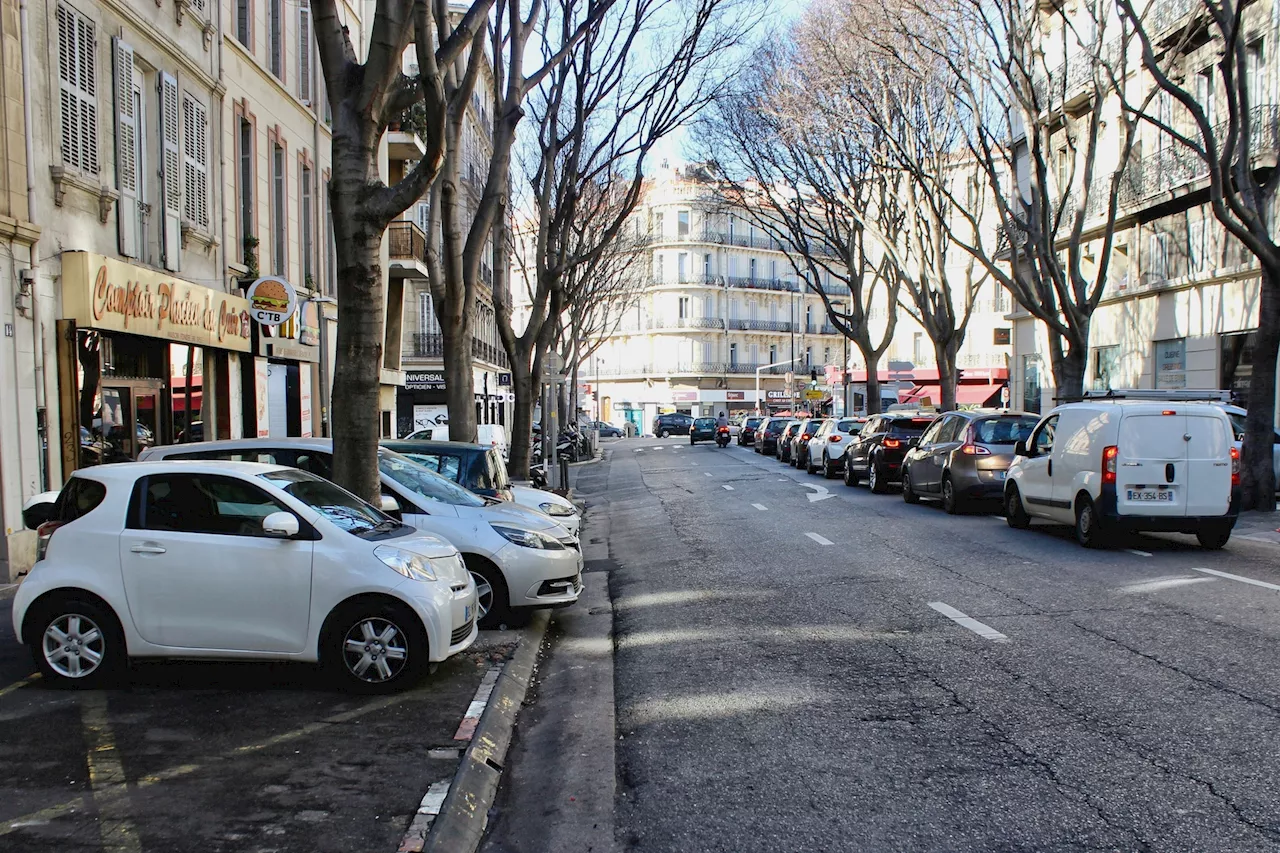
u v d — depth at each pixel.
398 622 6.65
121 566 6.68
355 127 8.55
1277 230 21.98
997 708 6.08
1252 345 23.72
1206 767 5.00
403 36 8.31
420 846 4.23
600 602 10.44
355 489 8.56
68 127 12.57
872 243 54.91
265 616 6.66
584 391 70.56
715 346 82.31
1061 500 13.32
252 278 18.89
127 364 14.45
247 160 19.33
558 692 7.12
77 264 12.28
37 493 11.68
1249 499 16.64
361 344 8.65
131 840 4.25
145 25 14.62
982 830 4.38
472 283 15.79
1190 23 18.09
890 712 6.09
